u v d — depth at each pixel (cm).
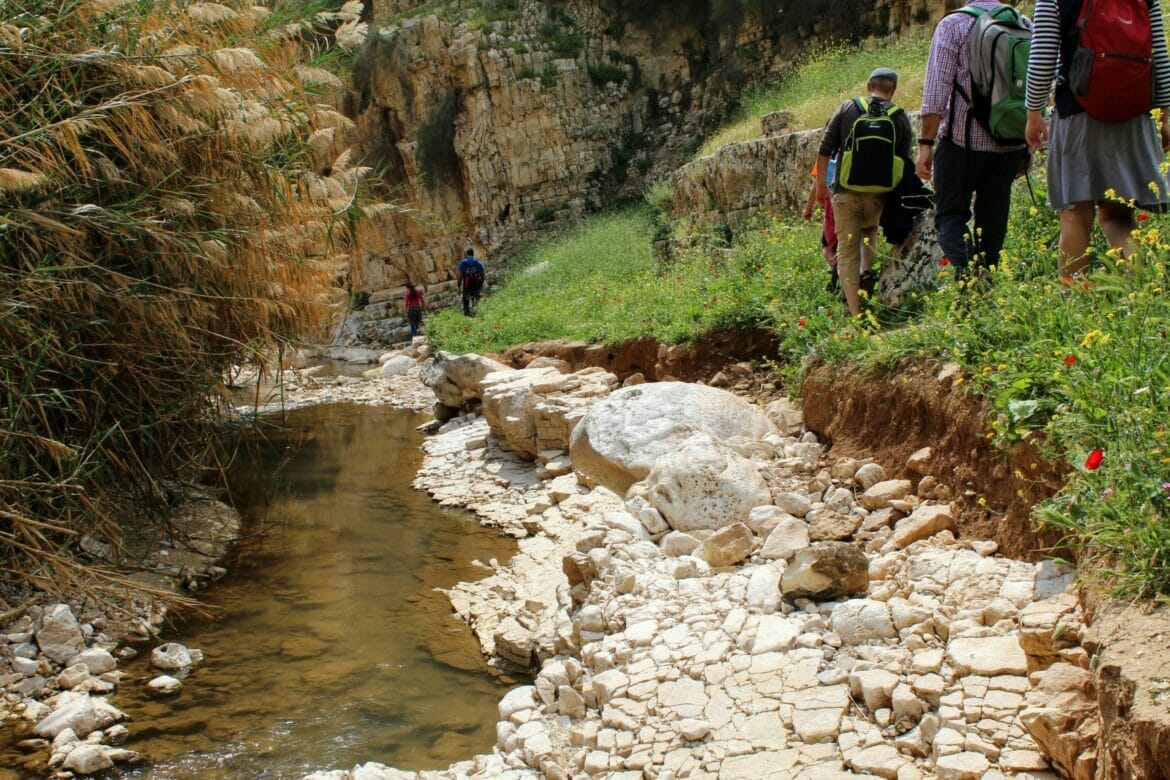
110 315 673
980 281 526
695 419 701
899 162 630
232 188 730
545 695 462
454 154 2691
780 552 510
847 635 408
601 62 2755
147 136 662
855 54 2033
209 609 636
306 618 619
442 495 907
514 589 641
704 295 1015
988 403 462
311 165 819
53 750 461
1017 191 700
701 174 1597
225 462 941
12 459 611
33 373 583
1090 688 294
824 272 849
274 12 785
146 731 482
